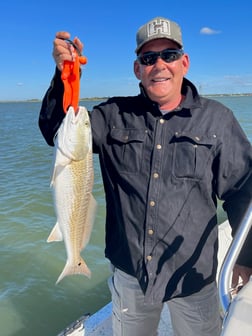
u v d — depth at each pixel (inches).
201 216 32.9
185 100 32.9
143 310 36.0
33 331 63.8
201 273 33.5
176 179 31.9
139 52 33.2
